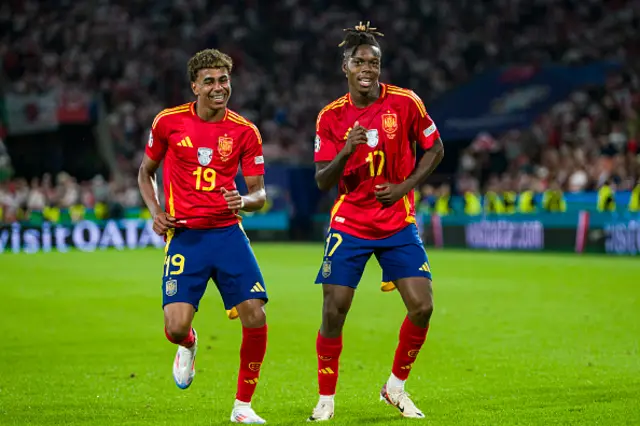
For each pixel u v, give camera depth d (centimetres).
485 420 1925
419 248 1970
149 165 2056
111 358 2856
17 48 11112
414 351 1955
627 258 6656
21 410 2092
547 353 2861
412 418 1952
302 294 4634
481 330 3369
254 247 8756
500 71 8962
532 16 11294
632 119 8244
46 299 4456
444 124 8988
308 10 12181
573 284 4931
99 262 6838
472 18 11475
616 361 2698
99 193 9338
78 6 11794
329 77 11656
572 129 8738
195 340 2044
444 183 9400
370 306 4116
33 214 9106
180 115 1988
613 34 10569
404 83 11075
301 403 2175
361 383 2422
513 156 9006
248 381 1948
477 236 8262
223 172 1983
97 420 1981
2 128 9825
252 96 11169
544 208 7656
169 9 12069
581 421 1900
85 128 10338
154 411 2078
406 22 11606
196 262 1962
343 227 1975
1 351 2988
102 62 11319
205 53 1964
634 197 6938
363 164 1953
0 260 7081
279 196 9719
